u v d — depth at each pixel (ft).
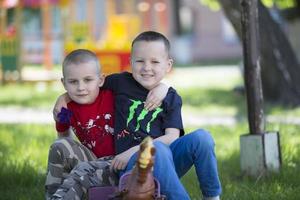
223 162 23.04
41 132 31.17
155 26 89.86
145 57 14.55
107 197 13.64
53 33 79.56
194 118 37.65
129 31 71.97
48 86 61.16
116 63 60.03
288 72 42.22
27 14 99.09
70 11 74.33
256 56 20.42
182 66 97.04
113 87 15.23
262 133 20.31
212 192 14.08
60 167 14.89
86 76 14.79
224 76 70.49
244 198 17.79
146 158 11.59
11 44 62.34
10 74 62.85
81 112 15.05
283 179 19.84
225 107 42.39
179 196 13.05
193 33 121.08
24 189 19.81
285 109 40.11
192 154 13.88
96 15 99.71
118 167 13.89
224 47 120.78
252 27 20.36
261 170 20.18
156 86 14.79
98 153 14.97
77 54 14.98
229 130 31.14
